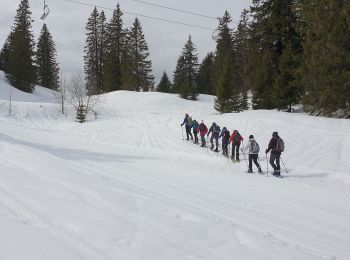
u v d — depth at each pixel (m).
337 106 25.55
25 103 41.97
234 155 18.72
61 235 4.85
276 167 14.94
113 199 7.04
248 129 24.45
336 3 24.53
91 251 4.44
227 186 11.45
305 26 28.33
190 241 5.27
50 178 8.27
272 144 14.96
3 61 72.06
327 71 24.84
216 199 9.14
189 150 20.78
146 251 4.66
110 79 59.75
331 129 23.00
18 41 55.22
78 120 36.78
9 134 23.50
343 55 24.31
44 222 5.29
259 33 33.34
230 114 30.38
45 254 4.16
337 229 7.42
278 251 5.31
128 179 10.77
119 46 61.12
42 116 38.16
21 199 6.26
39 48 68.56
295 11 29.09
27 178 7.91
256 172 15.76
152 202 7.30
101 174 10.88
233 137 17.88
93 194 7.20
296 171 15.82
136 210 6.52
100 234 5.06
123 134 26.78
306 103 26.97
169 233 5.50
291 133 22.70
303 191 11.65
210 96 56.44
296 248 5.87
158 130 28.28
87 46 64.25
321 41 24.88
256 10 33.22
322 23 24.78
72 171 9.63
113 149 20.41
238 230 6.14
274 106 32.03
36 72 63.75
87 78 54.97
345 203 10.15
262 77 32.09
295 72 27.39
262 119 26.48
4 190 6.73
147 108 45.28
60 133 27.59
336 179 14.59
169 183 10.89
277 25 31.27
